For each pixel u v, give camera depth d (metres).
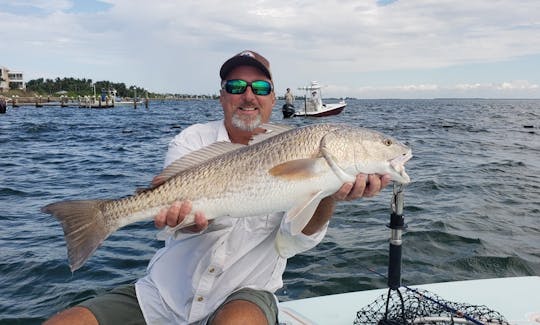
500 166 4.36
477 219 2.42
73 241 0.88
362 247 2.00
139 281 1.07
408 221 2.37
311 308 1.24
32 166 4.70
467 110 24.38
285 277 1.74
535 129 9.96
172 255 1.03
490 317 1.10
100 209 0.90
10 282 1.76
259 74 1.12
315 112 12.26
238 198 0.91
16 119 13.19
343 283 1.67
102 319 0.97
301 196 0.90
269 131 0.97
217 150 0.95
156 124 11.52
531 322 1.13
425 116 15.87
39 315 1.52
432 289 1.33
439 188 3.25
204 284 0.97
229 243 1.00
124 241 2.18
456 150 5.81
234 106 1.12
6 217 2.64
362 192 0.94
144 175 4.11
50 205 0.88
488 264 1.83
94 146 6.66
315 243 1.01
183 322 0.99
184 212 0.89
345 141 0.93
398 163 0.95
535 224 2.36
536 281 1.38
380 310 1.17
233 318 0.87
